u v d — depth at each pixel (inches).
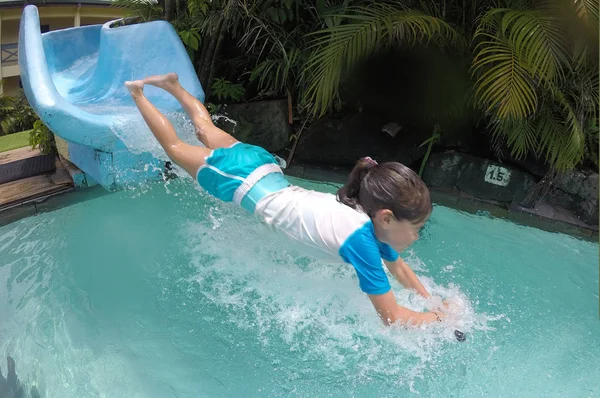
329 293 85.2
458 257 102.4
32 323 81.4
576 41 109.1
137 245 101.8
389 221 64.8
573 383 71.2
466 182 134.6
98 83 139.3
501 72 104.5
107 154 109.1
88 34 165.3
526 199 128.6
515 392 69.2
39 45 108.5
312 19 145.9
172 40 125.7
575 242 115.0
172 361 74.2
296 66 147.4
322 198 72.6
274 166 80.0
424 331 73.9
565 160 115.6
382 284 67.1
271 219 74.0
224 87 148.3
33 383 70.2
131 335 79.1
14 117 353.1
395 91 142.9
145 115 84.2
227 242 100.3
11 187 119.3
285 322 80.8
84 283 90.9
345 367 72.4
